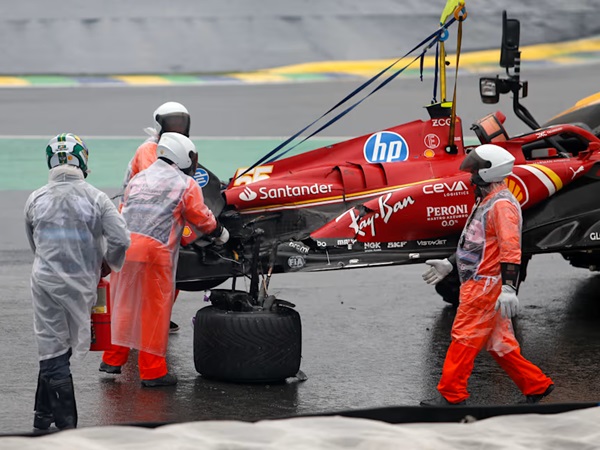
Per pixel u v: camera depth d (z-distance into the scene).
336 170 24.91
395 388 22.00
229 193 24.19
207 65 71.50
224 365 22.08
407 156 25.50
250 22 76.94
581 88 63.00
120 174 45.88
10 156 50.00
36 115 59.62
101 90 66.31
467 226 19.97
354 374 23.00
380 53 73.06
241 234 23.62
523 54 72.44
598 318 27.78
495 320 19.75
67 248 18.47
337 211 24.55
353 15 77.62
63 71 70.88
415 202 24.14
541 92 62.06
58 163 18.86
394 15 77.69
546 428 14.35
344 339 25.83
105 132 55.41
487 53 71.62
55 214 18.55
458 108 58.41
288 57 72.69
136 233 21.56
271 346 21.91
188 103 62.19
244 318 21.91
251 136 53.75
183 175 21.91
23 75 70.25
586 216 25.12
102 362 23.28
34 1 79.94
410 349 24.97
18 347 24.81
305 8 78.81
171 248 21.75
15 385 22.08
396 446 13.34
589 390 21.73
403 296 30.30
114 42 74.81
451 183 24.34
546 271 33.53
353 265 23.95
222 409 20.56
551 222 25.11
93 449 13.04
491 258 19.59
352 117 57.72
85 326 18.67
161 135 23.84
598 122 29.41
